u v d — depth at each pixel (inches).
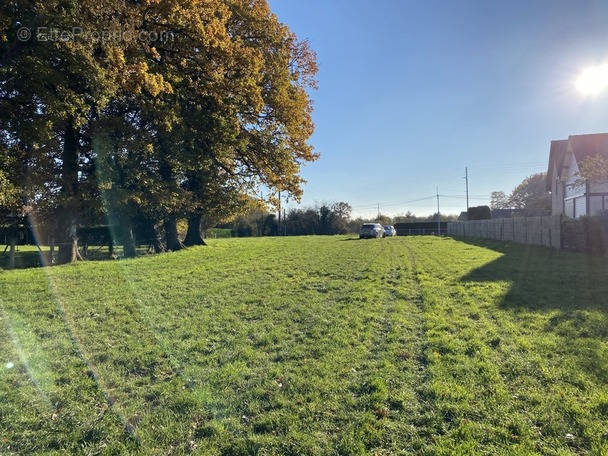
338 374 178.9
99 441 131.5
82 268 546.9
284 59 868.0
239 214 1111.0
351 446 123.9
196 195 926.4
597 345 207.6
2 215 714.8
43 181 655.8
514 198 3253.0
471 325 251.9
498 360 191.2
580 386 161.9
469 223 1652.3
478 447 122.8
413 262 636.7
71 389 169.0
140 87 550.9
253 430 136.3
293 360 198.4
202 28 609.6
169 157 745.0
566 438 126.9
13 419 144.8
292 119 888.3
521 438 126.9
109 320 277.0
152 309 308.7
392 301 333.4
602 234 669.3
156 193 733.9
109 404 156.5
